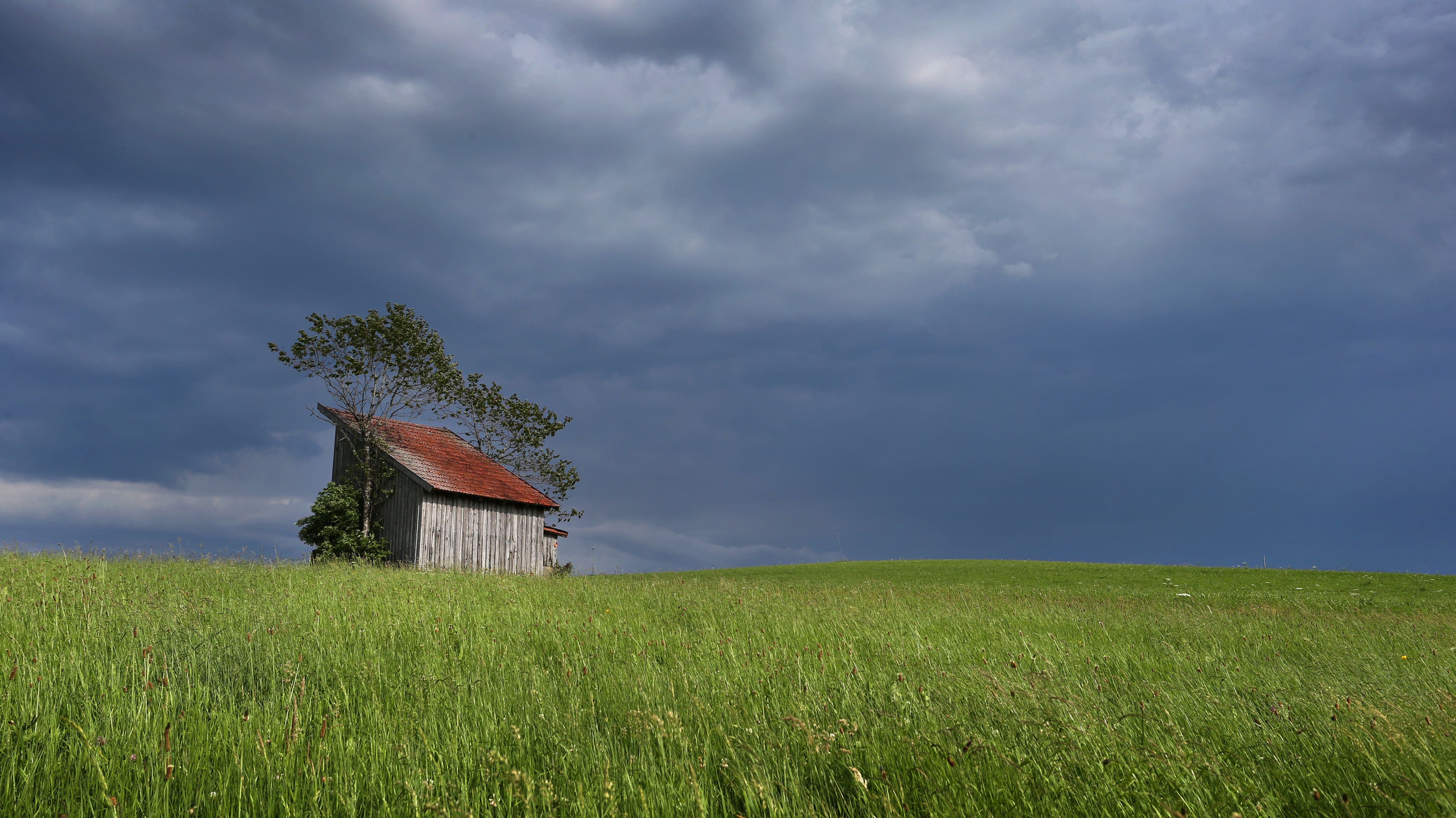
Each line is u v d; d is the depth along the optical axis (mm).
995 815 3451
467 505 30094
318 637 7758
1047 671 6586
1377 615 16625
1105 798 3531
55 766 3791
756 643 9312
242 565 16500
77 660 5777
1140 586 28844
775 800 3512
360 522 29172
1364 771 3896
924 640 9812
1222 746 4414
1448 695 5727
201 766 3879
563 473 41531
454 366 34969
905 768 4012
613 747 4414
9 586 10281
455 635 8805
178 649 6559
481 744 4484
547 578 20141
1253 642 10961
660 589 17188
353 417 31328
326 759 4016
